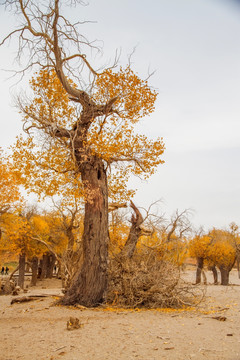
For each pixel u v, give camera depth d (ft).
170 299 42.93
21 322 30.96
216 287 92.22
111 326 28.17
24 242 109.70
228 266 134.10
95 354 19.60
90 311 37.40
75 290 42.34
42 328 27.78
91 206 44.65
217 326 28.22
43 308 39.01
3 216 99.96
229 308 41.88
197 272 112.06
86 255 43.14
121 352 19.94
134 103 47.83
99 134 46.21
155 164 50.57
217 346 21.13
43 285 129.39
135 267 46.96
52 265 160.97
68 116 51.72
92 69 45.98
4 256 123.54
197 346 21.16
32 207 120.26
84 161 44.47
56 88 50.72
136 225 56.95
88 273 42.29
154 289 41.81
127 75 46.55
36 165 45.62
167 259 52.70
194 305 43.29
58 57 41.70
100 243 43.62
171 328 27.27
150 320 31.37
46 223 119.65
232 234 155.02
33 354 19.76
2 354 19.80
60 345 21.81
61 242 119.44
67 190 44.73
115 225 74.02
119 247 55.57
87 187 44.55
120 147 47.60
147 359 18.39
